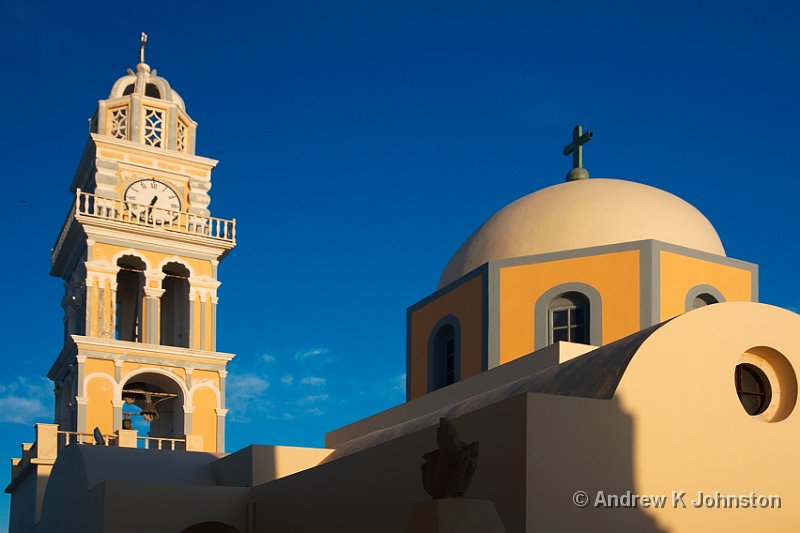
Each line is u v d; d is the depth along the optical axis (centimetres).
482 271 2547
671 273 2406
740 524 1627
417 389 2742
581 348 2145
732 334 1709
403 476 1814
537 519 1486
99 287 3559
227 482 2634
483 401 1991
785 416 1725
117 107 3844
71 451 2755
